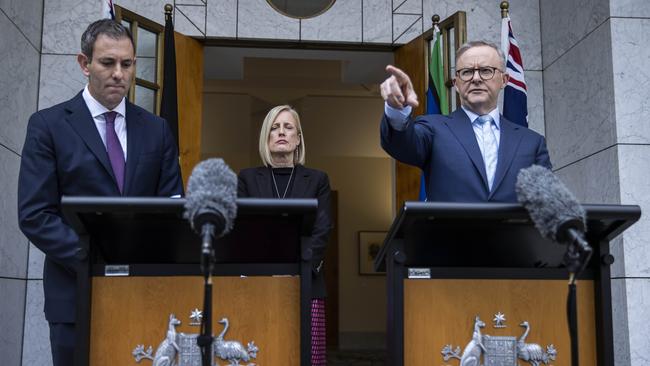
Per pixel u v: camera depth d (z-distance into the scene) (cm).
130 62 233
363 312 1110
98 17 485
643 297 413
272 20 514
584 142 461
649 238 418
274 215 168
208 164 157
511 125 249
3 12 404
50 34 481
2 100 404
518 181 165
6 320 416
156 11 503
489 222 171
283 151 350
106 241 175
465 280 176
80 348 167
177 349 171
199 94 510
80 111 234
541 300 178
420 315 173
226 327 172
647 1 439
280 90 1080
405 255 173
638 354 408
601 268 180
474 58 246
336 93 1094
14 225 429
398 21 521
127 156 236
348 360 934
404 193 522
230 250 178
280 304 175
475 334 174
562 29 493
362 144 1109
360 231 1115
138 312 172
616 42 433
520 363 175
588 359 179
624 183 421
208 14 509
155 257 182
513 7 525
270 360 173
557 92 498
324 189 349
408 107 213
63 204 157
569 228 157
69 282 213
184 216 154
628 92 429
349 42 519
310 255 175
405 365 171
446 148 238
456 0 522
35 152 225
